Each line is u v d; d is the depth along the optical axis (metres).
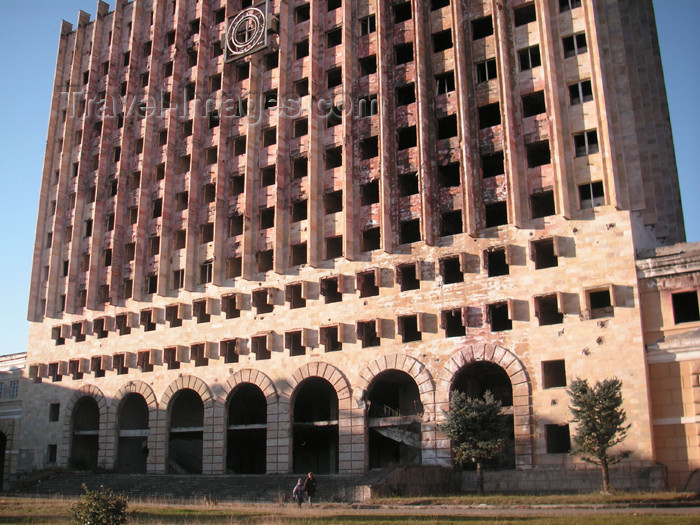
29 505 45.78
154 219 72.31
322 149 63.31
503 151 55.09
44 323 79.06
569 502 38.16
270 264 65.31
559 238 51.19
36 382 78.00
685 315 48.19
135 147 76.75
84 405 76.25
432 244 55.66
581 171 51.88
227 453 67.56
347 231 58.69
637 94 58.75
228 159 68.56
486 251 53.47
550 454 48.12
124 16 82.75
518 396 49.94
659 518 29.31
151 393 68.12
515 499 40.56
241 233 68.75
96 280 74.94
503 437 48.03
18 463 76.56
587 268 49.69
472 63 58.31
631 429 45.84
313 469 67.06
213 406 63.81
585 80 53.34
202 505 46.00
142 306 70.94
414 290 55.97
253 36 68.50
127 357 70.19
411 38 61.41
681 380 46.12
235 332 64.19
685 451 45.12
